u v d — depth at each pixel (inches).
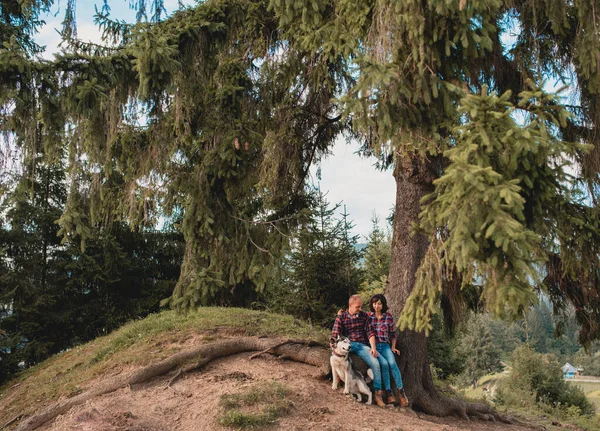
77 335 693.3
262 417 235.0
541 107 200.8
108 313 697.0
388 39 224.1
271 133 374.0
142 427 236.1
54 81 244.2
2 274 615.8
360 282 548.1
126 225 730.8
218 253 300.5
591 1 249.1
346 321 296.8
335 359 279.3
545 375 753.6
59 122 246.7
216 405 249.3
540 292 250.8
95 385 305.6
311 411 252.7
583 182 281.7
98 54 273.1
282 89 359.3
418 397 319.3
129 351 376.2
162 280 768.3
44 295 645.3
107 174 305.0
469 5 208.1
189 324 410.9
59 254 689.0
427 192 318.7
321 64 339.9
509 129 186.4
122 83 269.1
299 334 378.6
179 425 242.2
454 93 232.5
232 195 348.5
